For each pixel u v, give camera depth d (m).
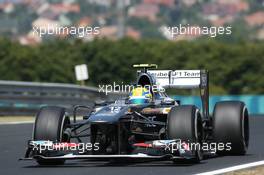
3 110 76.56
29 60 141.00
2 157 40.16
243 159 37.16
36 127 33.91
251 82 174.62
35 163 36.44
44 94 81.88
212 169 32.56
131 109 34.38
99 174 31.16
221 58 178.00
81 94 88.56
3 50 142.75
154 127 36.56
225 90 174.00
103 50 155.12
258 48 182.25
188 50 174.38
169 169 32.53
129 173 31.27
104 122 32.38
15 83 78.00
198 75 39.97
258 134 55.41
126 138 34.06
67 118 34.94
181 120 33.41
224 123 37.94
